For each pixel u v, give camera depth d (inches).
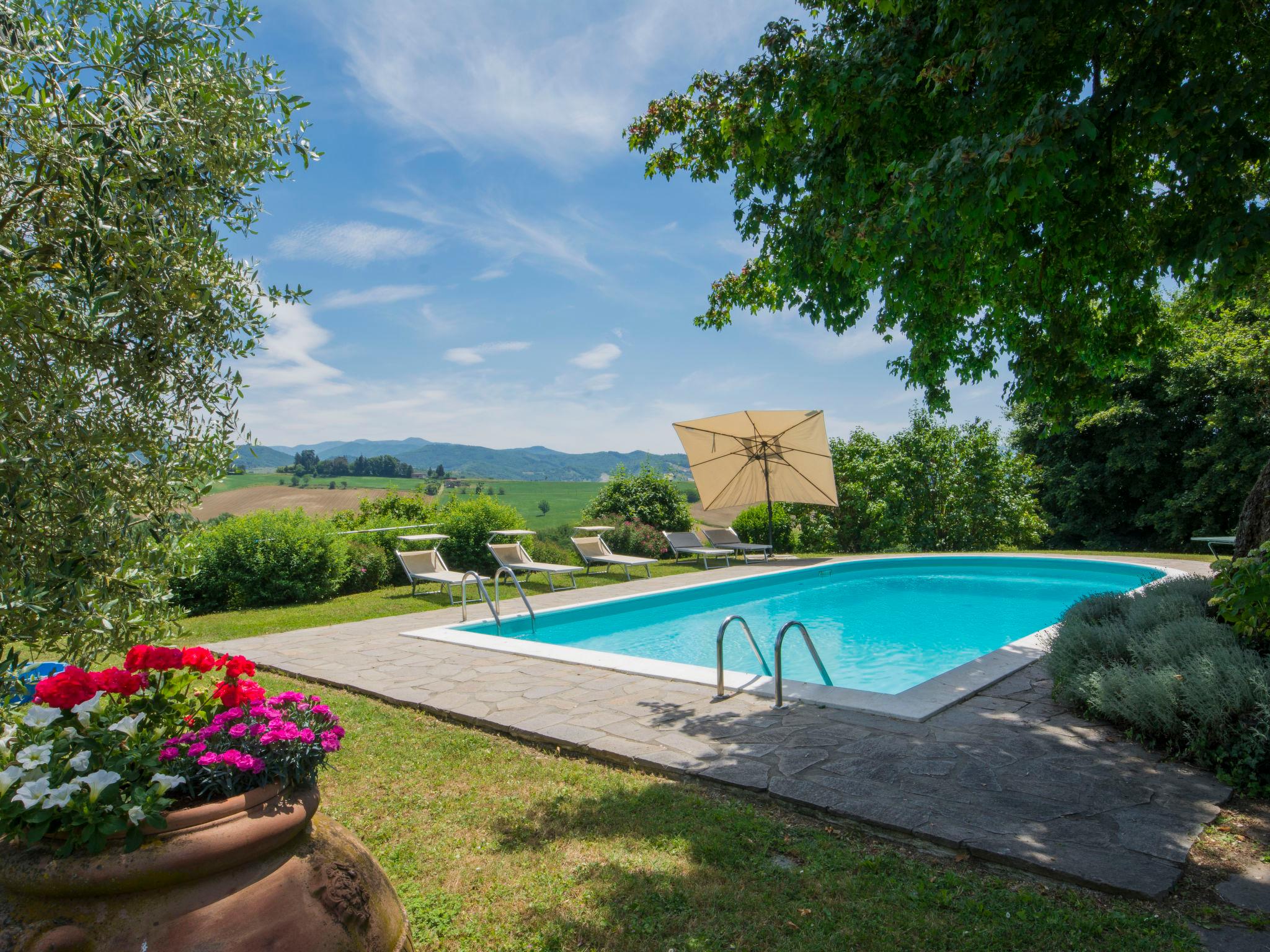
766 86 243.0
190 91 96.3
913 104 219.5
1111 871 111.7
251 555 428.1
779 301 391.2
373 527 563.5
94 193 82.0
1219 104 163.5
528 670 256.2
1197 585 255.8
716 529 701.3
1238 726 151.2
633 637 383.6
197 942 60.7
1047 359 294.2
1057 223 199.0
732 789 149.6
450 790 154.5
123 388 92.6
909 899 108.8
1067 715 193.8
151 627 100.2
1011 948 96.1
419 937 101.0
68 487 85.3
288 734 73.7
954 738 175.6
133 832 62.4
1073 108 155.7
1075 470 995.3
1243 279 178.4
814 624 416.8
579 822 137.2
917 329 300.0
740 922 103.7
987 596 514.6
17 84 81.9
